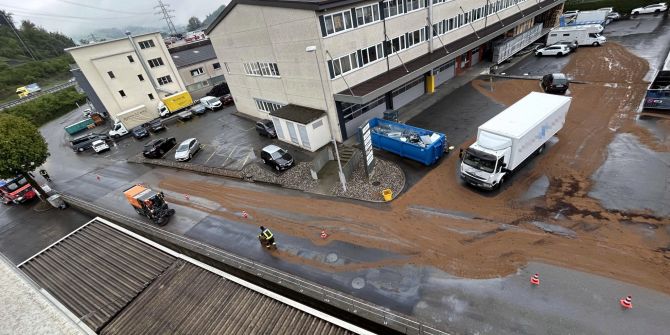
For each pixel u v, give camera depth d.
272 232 18.25
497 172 17.27
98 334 10.70
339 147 26.27
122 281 12.80
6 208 28.17
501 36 43.38
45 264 14.73
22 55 116.12
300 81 26.98
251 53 30.83
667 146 18.52
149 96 48.34
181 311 10.84
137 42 46.25
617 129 21.09
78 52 41.38
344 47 24.45
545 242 14.09
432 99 32.59
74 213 25.19
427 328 11.38
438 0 30.69
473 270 13.46
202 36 93.62
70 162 36.56
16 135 23.75
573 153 19.64
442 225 16.23
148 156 32.06
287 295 14.65
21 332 6.35
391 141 22.92
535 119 18.00
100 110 53.69
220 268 17.09
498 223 15.65
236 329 9.84
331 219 18.34
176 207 22.75
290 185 22.45
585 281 12.12
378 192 19.73
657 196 15.21
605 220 14.52
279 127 29.27
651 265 12.21
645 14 47.00
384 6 26.30
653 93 21.81
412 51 30.34
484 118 26.48
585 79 29.80
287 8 23.61
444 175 20.17
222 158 29.00
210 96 50.09
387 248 15.48
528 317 11.29
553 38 40.69
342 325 9.37
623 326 10.51
